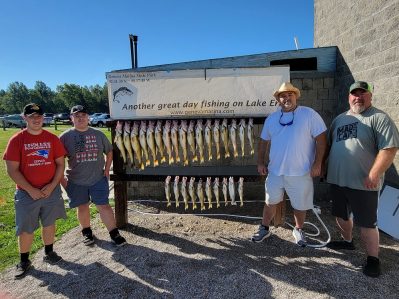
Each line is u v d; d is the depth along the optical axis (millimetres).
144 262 4059
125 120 4934
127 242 4664
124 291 3473
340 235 4730
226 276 3684
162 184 6801
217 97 4793
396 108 4887
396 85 4875
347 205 3965
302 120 3982
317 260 3982
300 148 4012
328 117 6484
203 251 4324
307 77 6414
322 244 4379
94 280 3691
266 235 4547
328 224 5168
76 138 4305
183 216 5766
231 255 4184
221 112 4812
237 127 4699
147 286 3547
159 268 3906
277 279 3588
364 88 3588
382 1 5156
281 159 4113
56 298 3395
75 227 5242
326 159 4176
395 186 4988
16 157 3660
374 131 3533
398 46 4809
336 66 6664
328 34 7449
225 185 4777
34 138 3773
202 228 5176
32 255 4316
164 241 4684
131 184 6859
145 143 4781
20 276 3783
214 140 4707
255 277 3643
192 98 4820
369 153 3586
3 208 6328
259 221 5457
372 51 5441
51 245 4102
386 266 3783
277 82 4691
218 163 6441
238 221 5484
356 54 5922
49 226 3996
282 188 4254
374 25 5375
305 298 3240
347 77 6199
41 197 3797
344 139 3744
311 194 4199
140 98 4883
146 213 5953
